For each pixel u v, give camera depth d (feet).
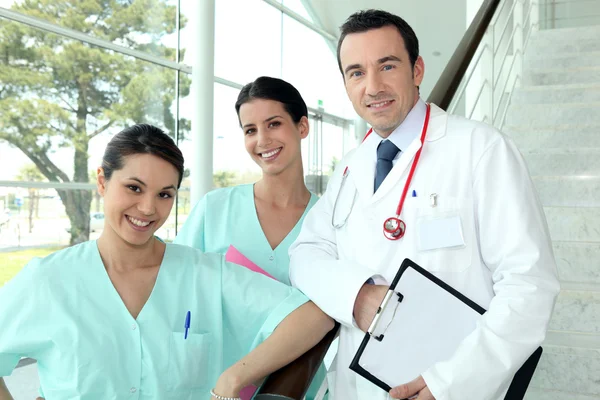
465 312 3.36
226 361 4.14
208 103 16.46
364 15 3.70
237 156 21.72
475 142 3.67
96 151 16.58
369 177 4.02
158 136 3.52
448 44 30.58
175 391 3.69
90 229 16.51
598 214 7.00
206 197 5.63
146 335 3.66
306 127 5.23
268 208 5.41
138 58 17.35
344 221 4.08
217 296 3.92
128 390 3.57
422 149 3.83
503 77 11.33
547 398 5.40
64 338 3.47
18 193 14.65
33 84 14.79
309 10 27.66
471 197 3.63
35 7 14.60
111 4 16.44
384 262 3.79
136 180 3.42
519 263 3.33
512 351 3.10
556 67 11.62
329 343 3.52
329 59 30.40
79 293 3.59
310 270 3.85
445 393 3.07
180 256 4.02
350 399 3.92
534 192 3.56
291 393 2.77
